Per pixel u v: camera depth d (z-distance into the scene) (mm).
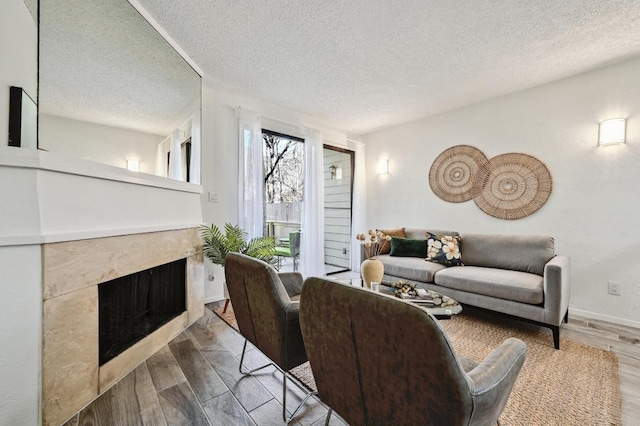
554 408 1431
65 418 1346
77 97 1730
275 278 1334
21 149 1196
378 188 4660
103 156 1911
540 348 2072
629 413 1390
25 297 1208
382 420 888
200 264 2678
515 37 2168
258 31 2125
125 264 1739
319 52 2398
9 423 1170
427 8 1859
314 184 3994
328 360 1019
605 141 2572
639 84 2451
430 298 2021
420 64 2574
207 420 1366
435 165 3889
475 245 3084
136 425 1328
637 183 2461
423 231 3588
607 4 1808
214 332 2350
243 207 3229
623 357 1936
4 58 1412
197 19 2000
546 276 2139
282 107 3623
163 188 2174
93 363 1505
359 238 2621
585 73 2711
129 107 2082
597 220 2654
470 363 1146
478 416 749
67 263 1369
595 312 2658
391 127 4434
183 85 2605
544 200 2949
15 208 1189
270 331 1396
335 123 4254
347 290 856
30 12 1499
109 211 1635
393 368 783
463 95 3252
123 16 1933
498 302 2391
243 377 1729
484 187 3400
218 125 3127
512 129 3178
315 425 1349
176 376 1731
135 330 1905
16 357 1188
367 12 1902
